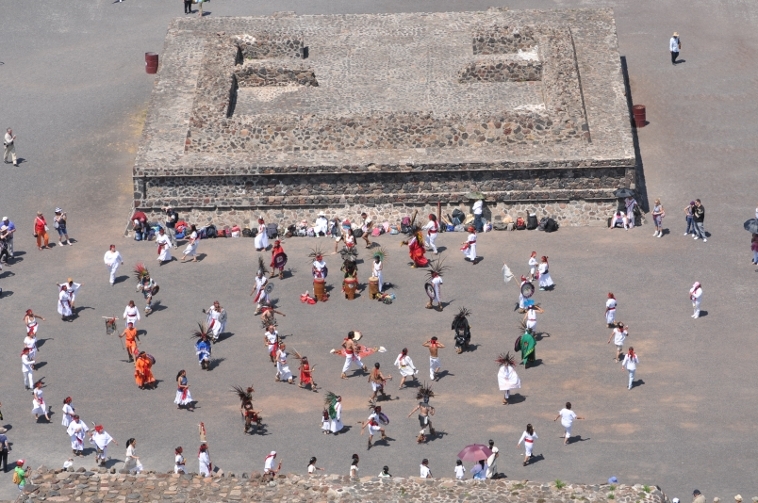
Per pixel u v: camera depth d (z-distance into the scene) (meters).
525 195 80.75
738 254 76.31
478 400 65.31
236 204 81.19
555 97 83.50
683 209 81.00
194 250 77.81
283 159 81.25
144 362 66.50
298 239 79.88
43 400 65.00
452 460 61.31
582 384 66.12
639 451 61.56
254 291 73.62
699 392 65.25
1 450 61.38
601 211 80.81
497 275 75.19
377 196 81.12
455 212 80.56
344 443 62.69
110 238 80.50
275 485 55.88
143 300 74.19
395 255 77.62
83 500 55.09
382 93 87.00
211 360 68.94
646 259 76.25
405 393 65.88
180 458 59.47
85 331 71.75
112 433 63.84
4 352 70.06
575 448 61.88
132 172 84.12
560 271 75.25
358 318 71.81
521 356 67.69
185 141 82.31
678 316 70.88
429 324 71.00
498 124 82.06
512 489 55.34
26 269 77.62
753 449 61.44
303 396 66.12
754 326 69.81
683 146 87.19
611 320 70.00
